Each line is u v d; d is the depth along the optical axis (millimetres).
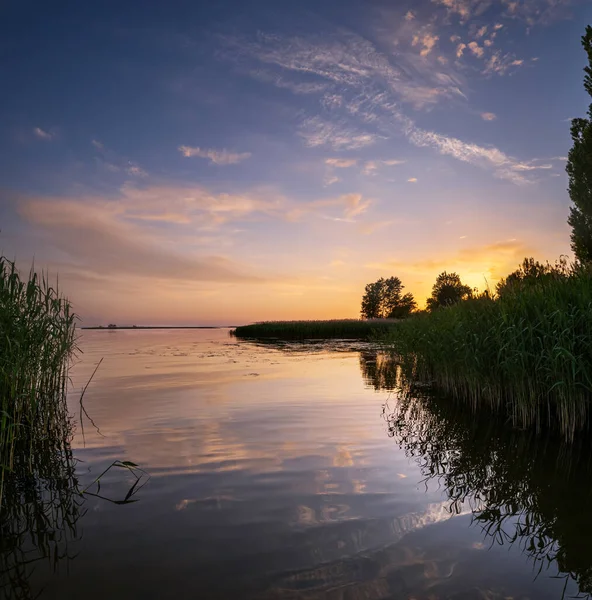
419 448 6027
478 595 2807
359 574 3008
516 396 7754
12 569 3150
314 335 37938
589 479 4949
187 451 5770
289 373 13812
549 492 4551
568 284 7398
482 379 8406
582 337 6379
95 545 3459
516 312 7719
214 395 9891
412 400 9492
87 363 16844
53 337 6750
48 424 6793
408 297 77625
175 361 17672
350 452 5770
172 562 3180
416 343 11703
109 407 8609
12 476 5062
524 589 2883
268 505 4102
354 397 9758
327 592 2807
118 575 3043
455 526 3744
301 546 3369
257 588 2852
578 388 6516
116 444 6141
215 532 3604
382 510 4020
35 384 5961
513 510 4102
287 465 5207
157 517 3896
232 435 6555
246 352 22516
